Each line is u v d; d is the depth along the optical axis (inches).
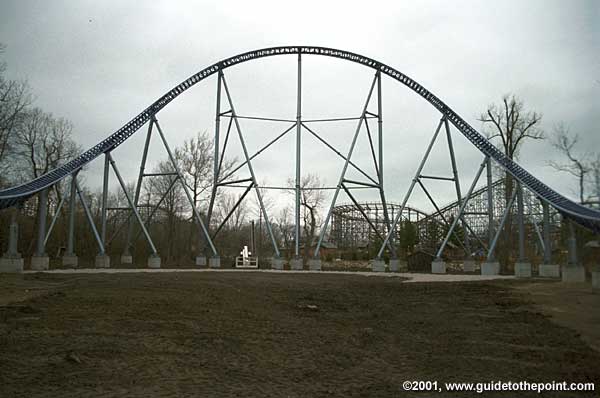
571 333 554.9
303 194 3272.6
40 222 1620.3
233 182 1971.0
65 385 362.0
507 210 1644.9
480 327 610.9
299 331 587.5
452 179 1888.5
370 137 1911.9
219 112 1984.5
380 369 425.4
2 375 382.3
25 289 927.0
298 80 1919.3
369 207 3191.4
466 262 1867.6
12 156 2033.7
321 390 365.4
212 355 462.0
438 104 1856.5
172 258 2679.6
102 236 1903.3
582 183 1561.3
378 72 1945.1
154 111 1940.2
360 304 827.4
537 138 1988.2
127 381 376.2
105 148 1876.2
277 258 1860.2
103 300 748.0
